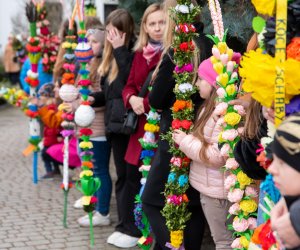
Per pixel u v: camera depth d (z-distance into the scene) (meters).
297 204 1.90
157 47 4.20
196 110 3.49
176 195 3.39
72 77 5.04
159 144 3.62
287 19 2.19
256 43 2.72
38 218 5.53
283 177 1.93
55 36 7.04
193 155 3.20
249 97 2.90
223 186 3.17
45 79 7.19
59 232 5.10
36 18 6.59
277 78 2.12
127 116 4.36
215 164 3.13
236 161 2.72
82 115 4.60
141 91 4.18
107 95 4.70
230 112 2.90
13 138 10.95
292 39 2.20
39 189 6.69
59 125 6.65
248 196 2.88
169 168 3.55
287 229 1.91
